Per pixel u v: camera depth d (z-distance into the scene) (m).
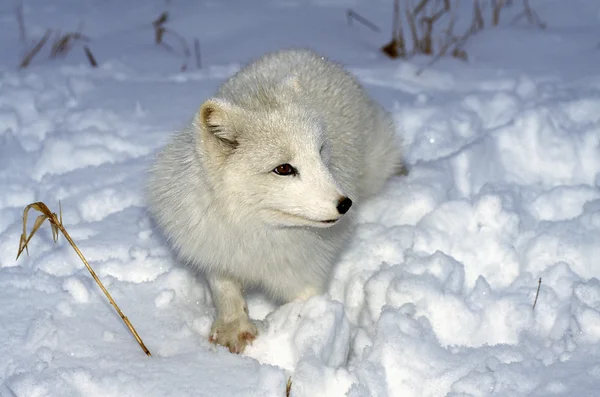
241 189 7.71
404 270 9.04
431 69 15.23
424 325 8.27
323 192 7.47
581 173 11.38
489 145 11.54
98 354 7.84
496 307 8.55
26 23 17.86
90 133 12.18
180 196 8.33
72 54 16.42
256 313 9.19
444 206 9.99
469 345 8.35
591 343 7.88
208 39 17.09
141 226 10.14
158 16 18.38
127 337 8.17
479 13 17.33
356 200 9.14
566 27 17.25
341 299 9.38
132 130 12.59
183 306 8.81
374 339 8.21
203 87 14.34
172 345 8.11
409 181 10.80
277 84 8.26
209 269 8.59
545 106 12.69
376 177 10.44
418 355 7.82
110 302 7.91
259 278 8.68
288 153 7.52
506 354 7.84
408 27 17.53
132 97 13.90
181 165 8.39
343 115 9.27
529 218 10.15
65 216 10.35
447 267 9.02
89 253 9.57
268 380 7.44
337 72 9.92
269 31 17.19
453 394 7.26
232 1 19.14
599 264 9.23
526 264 9.35
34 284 8.88
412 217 10.27
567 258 9.30
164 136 12.35
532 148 11.63
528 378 7.38
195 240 8.36
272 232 8.13
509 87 14.34
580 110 12.64
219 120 7.55
